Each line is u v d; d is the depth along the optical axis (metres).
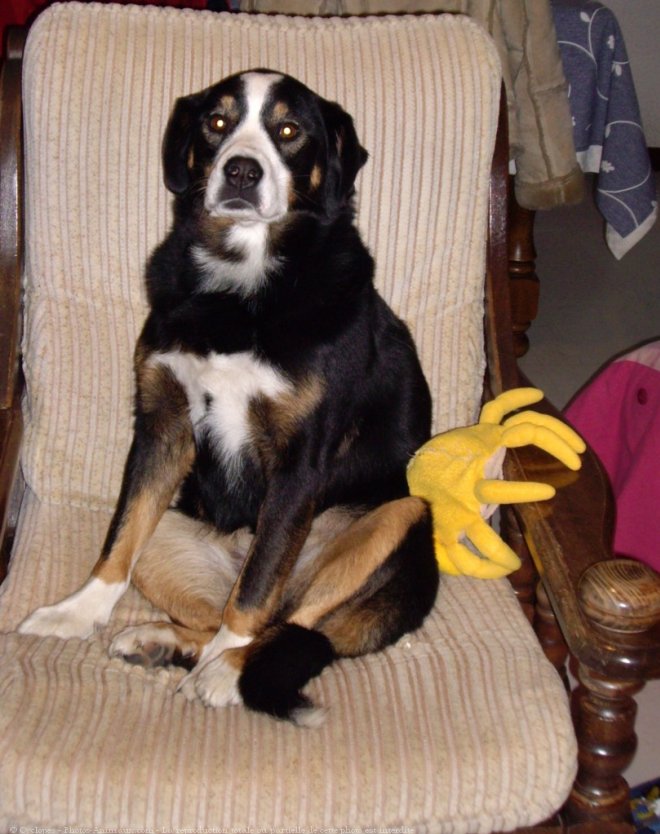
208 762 1.40
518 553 2.07
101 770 1.37
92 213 1.98
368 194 2.01
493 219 2.09
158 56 1.95
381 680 1.61
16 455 1.92
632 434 2.50
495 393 2.11
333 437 1.87
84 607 1.72
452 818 1.42
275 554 1.78
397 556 1.79
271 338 1.80
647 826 2.07
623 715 1.49
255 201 1.80
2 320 1.94
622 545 2.41
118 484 2.07
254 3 2.92
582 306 5.09
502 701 1.52
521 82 3.04
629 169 3.80
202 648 1.72
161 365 1.87
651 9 6.84
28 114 1.93
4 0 2.29
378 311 1.96
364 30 2.01
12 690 1.48
